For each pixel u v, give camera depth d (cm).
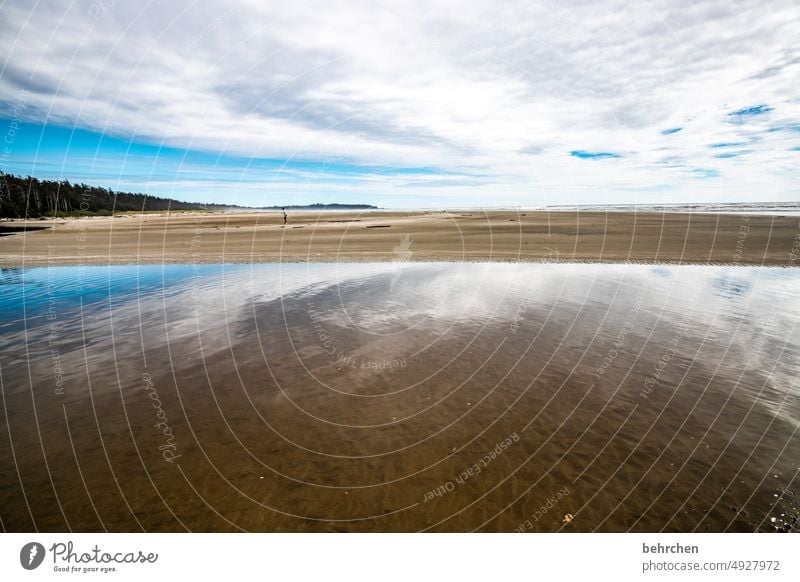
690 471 582
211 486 570
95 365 969
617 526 498
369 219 4912
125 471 601
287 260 2300
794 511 510
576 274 1820
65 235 3638
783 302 1373
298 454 636
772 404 757
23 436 689
